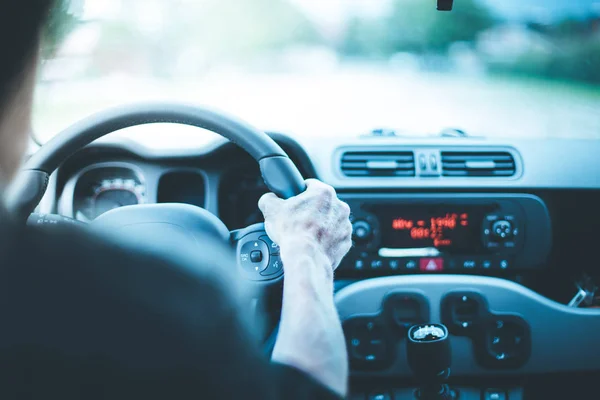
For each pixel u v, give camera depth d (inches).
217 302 18.1
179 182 72.7
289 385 21.8
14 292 16.3
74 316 16.3
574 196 74.7
